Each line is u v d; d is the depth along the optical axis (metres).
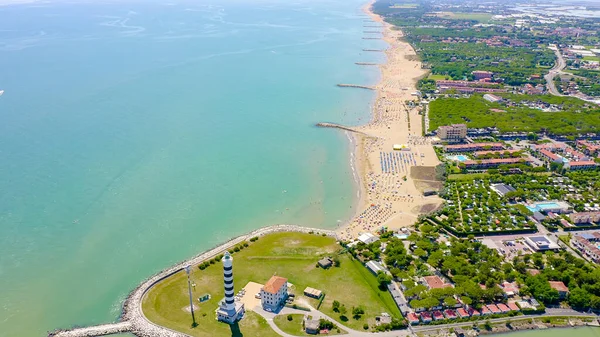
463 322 164.00
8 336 159.88
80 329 161.38
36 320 167.38
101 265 198.00
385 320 163.75
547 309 171.50
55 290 182.88
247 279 185.75
